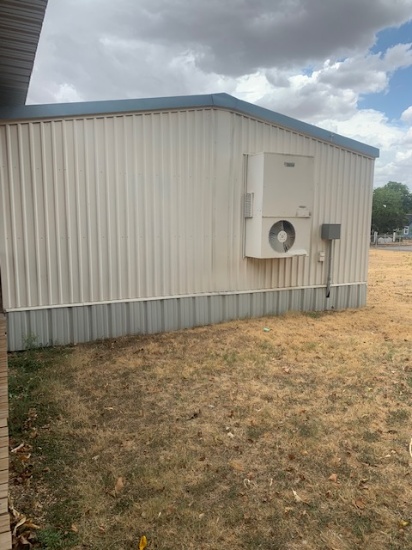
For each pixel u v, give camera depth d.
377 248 36.28
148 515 2.49
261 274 7.15
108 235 5.97
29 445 3.26
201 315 6.73
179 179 6.29
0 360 4.08
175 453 3.14
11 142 5.37
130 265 6.15
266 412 3.79
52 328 5.82
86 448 3.22
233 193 6.69
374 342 5.89
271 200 6.39
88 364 5.08
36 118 5.41
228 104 6.40
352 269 8.09
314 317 7.31
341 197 7.70
